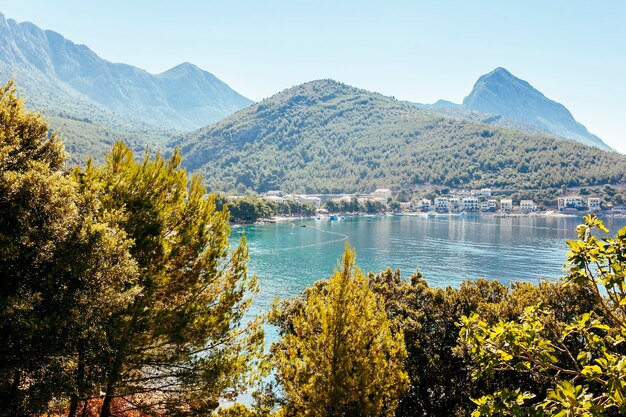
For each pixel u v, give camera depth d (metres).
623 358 5.44
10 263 9.54
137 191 12.60
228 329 13.66
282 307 27.38
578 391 5.17
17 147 10.36
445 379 22.33
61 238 10.05
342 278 13.77
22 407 9.26
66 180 10.73
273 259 89.00
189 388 12.71
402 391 14.24
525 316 7.33
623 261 6.51
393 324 22.56
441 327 23.52
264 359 14.54
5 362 9.03
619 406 5.14
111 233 10.88
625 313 6.71
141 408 12.89
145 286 12.01
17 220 9.59
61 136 11.84
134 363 12.12
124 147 13.17
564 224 172.38
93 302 10.13
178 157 13.75
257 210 160.38
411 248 104.62
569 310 20.58
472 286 26.81
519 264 83.12
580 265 6.87
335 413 12.83
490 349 6.90
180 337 12.25
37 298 9.29
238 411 14.20
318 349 13.70
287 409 13.92
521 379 18.52
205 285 13.66
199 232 13.52
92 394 11.16
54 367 9.79
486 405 6.10
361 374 13.05
